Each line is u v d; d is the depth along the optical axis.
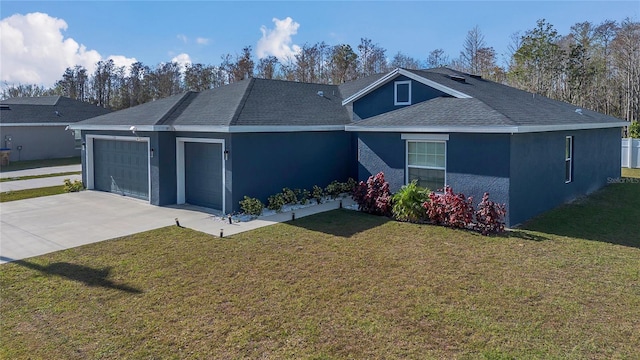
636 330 5.09
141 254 8.34
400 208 10.78
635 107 34.78
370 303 5.97
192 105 14.98
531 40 37.56
